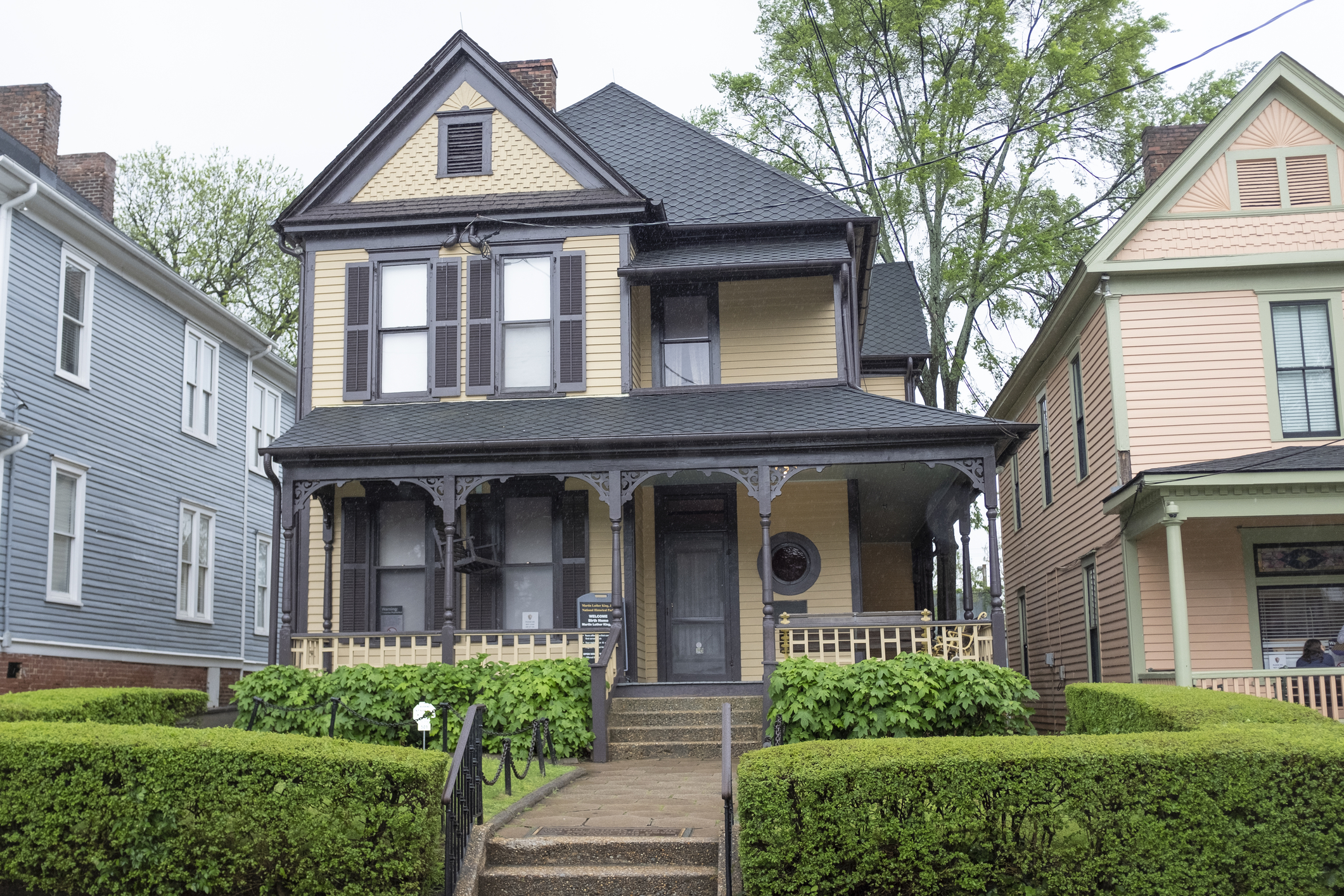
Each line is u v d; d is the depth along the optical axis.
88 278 19.73
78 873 7.98
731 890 7.98
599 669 14.18
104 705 11.92
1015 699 13.15
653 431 15.16
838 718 13.27
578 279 17.33
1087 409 17.70
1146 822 7.46
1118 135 27.05
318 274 17.78
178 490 22.69
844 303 17.33
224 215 35.81
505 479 16.94
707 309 17.88
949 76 27.11
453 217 17.45
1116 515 16.36
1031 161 27.20
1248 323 16.02
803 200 18.42
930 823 7.55
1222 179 16.33
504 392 17.19
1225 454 15.70
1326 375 15.82
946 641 14.28
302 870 7.80
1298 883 7.35
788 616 14.59
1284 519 15.77
